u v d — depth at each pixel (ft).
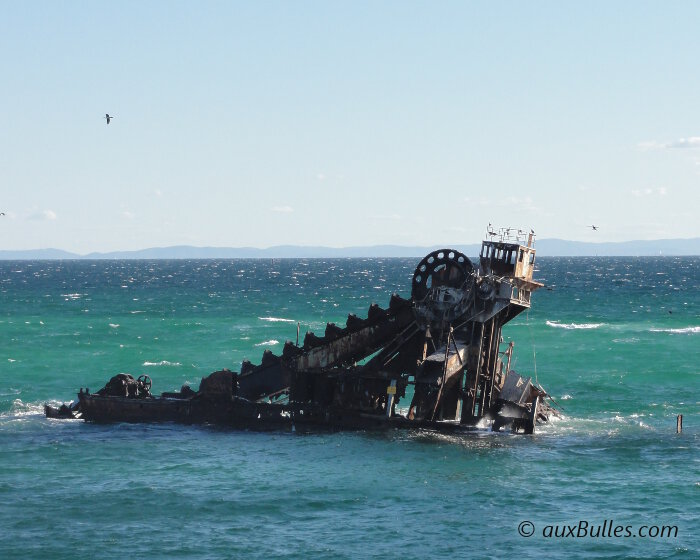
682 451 514.27
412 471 465.06
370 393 554.46
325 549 357.00
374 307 567.18
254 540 366.63
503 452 504.84
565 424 590.96
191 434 548.31
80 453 502.38
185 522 387.34
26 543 362.74
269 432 553.23
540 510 404.98
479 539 368.48
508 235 559.38
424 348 545.44
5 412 624.59
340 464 476.54
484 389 556.51
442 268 566.77
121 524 384.68
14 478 451.94
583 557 351.87
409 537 370.73
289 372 572.10
